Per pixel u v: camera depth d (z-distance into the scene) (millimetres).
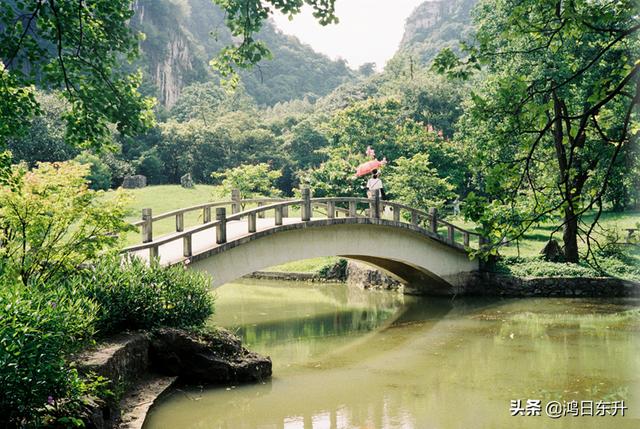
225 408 8828
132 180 49656
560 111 17812
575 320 16344
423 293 22609
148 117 10664
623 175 18781
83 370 7328
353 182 32094
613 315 17031
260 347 13742
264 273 28156
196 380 9906
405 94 52844
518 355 12391
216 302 20844
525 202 11133
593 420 8227
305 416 8562
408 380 10625
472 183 39344
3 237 9578
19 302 5891
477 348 13180
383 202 19281
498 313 17859
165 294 10336
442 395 9609
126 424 7574
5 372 5246
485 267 22266
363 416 8547
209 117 74188
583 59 17844
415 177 28609
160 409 8602
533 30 7480
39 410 5676
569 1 6902
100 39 10227
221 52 9461
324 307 19766
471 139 24734
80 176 9945
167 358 9742
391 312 18734
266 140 62469
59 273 9539
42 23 9414
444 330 15469
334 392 9820
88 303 8219
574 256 22016
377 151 35844
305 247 17391
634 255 22172
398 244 20062
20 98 9539
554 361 11781
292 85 123625
